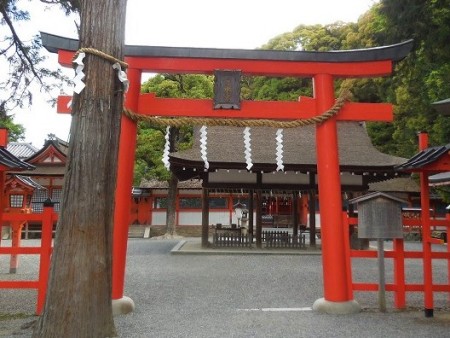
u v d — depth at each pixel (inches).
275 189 642.8
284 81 1088.8
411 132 824.9
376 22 846.5
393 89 878.4
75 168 176.7
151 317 239.8
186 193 1090.1
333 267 250.5
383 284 253.9
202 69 259.4
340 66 261.7
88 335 169.9
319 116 254.7
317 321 229.3
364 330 211.6
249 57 257.8
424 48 400.5
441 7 359.3
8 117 408.5
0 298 297.3
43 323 168.4
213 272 427.5
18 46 376.8
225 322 229.0
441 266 487.8
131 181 254.2
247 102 261.7
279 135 276.8
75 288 169.6
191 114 261.4
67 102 250.4
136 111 257.4
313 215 652.1
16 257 424.2
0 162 238.4
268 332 208.7
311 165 612.4
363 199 253.4
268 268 459.2
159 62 257.8
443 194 812.0
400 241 262.1
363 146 708.0
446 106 202.1
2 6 355.6
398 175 639.1
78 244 172.6
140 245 729.0
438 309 261.0
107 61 185.3
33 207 951.0
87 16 187.5
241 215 869.8
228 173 641.0
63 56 249.6
